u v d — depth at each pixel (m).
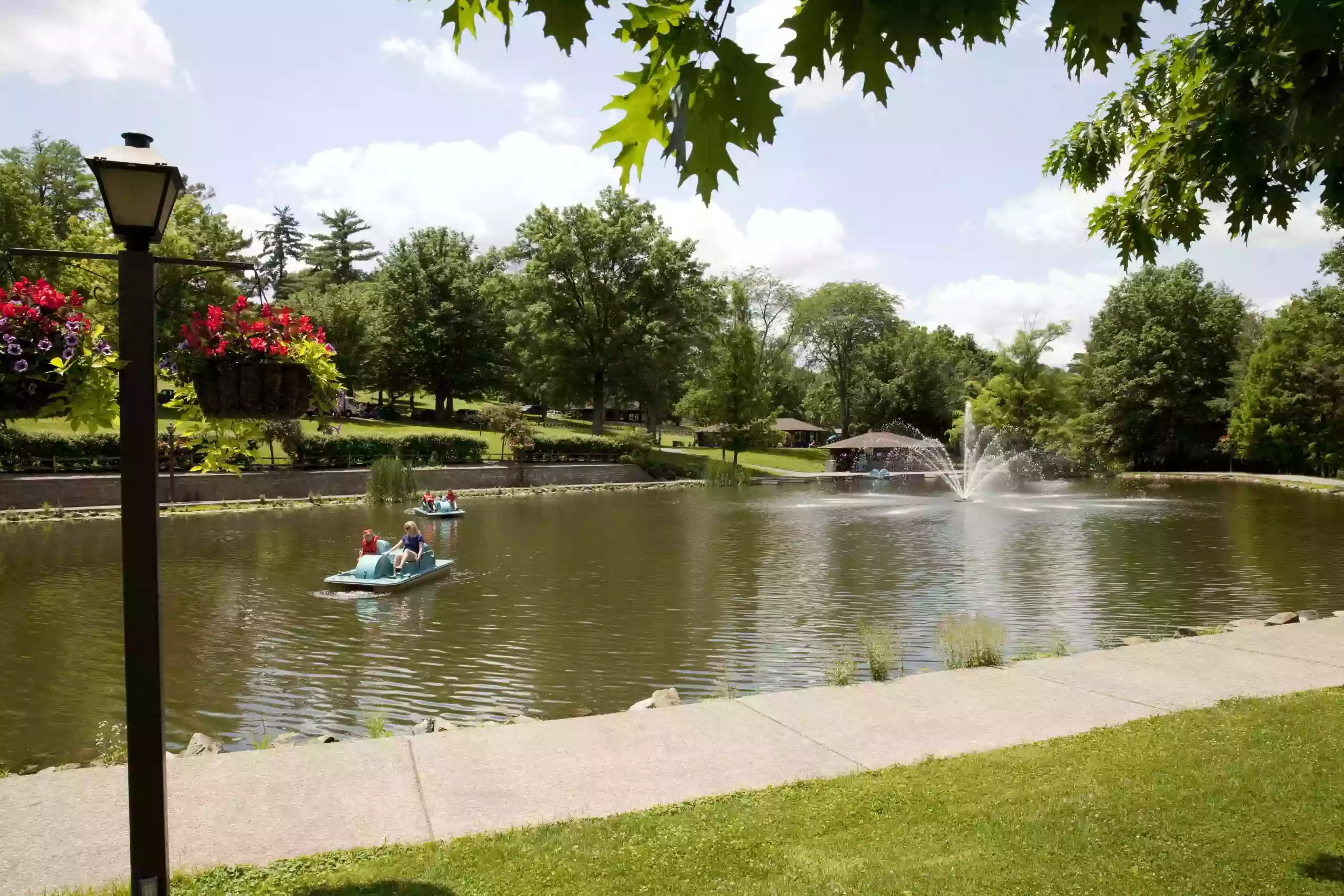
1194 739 5.90
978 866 4.11
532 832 4.51
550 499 41.94
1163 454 64.94
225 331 4.37
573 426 84.38
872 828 4.55
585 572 19.91
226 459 5.01
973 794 5.00
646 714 6.64
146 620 3.40
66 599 16.52
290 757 5.68
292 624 14.48
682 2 2.47
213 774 5.37
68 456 34.50
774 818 4.69
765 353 92.94
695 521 31.39
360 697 10.48
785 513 34.47
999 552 22.92
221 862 4.20
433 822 4.70
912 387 82.25
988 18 2.12
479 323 69.75
